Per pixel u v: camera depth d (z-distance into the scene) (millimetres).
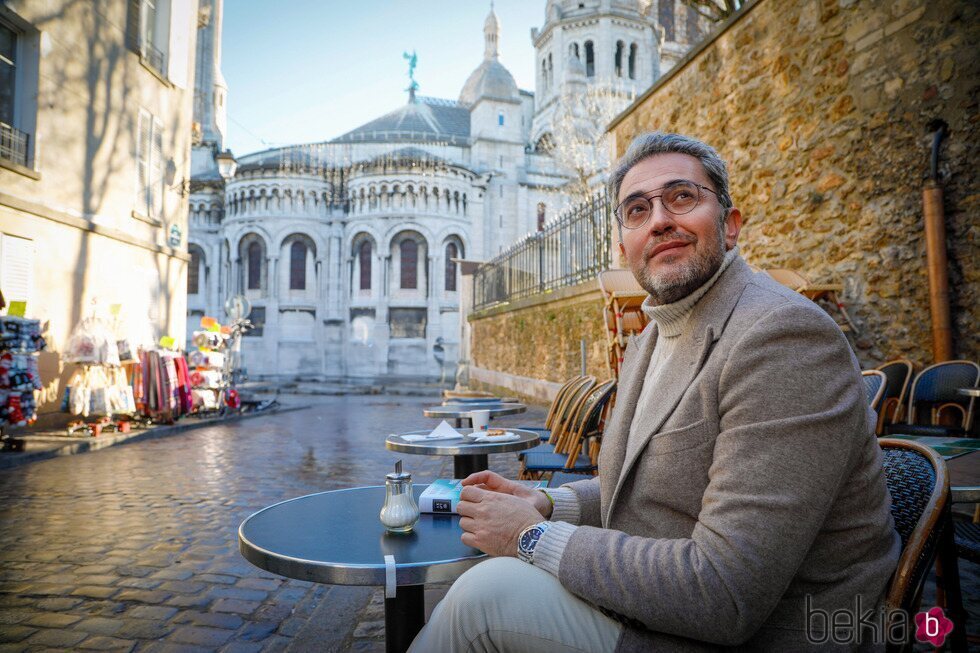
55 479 6309
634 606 1004
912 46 4641
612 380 3693
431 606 2793
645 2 51719
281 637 2551
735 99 6762
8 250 9555
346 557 1263
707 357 1189
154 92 13578
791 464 968
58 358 10469
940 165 4426
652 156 1348
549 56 57906
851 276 5184
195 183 47062
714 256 1257
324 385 38656
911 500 1208
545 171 52281
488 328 18609
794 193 5852
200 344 13188
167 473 6660
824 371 1011
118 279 12164
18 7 9805
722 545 969
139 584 3195
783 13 6004
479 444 3125
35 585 3170
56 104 10617
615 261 9281
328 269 45594
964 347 4254
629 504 1238
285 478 6316
